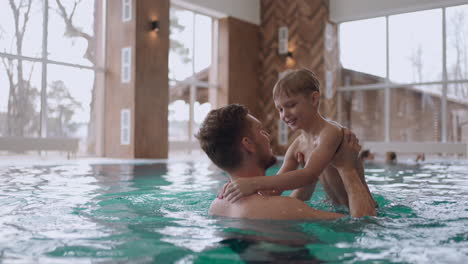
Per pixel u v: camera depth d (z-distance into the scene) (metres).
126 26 9.38
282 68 12.16
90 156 9.72
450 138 10.59
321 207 1.80
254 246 1.06
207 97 11.92
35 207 1.82
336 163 1.59
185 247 1.06
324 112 11.45
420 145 9.91
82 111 9.59
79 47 9.57
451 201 2.08
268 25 12.44
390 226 1.30
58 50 9.28
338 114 12.02
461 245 1.07
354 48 11.92
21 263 0.92
